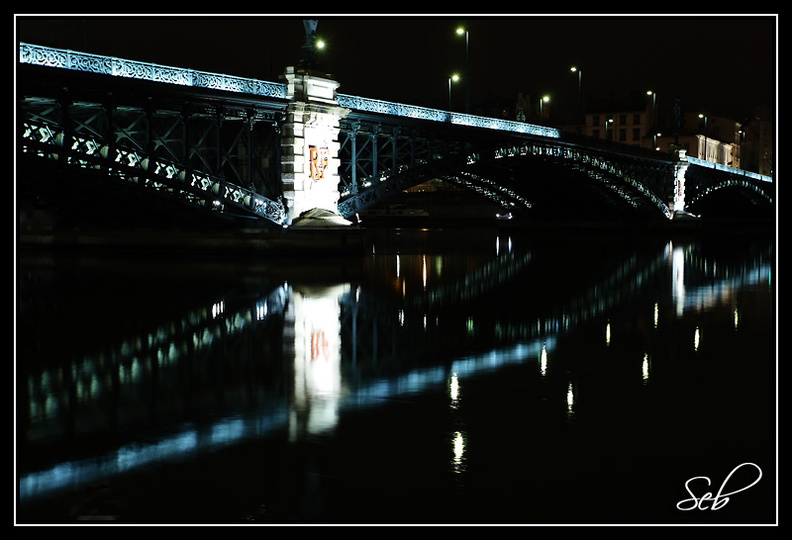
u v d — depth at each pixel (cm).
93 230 5603
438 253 5906
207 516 903
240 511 914
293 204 5097
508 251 6216
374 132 5797
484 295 3116
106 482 998
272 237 5019
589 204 9838
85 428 1227
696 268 4506
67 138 3909
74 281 3550
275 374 1625
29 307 2681
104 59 3953
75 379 1575
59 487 983
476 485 992
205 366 1708
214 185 4653
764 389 1487
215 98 4547
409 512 913
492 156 7062
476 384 1534
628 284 3572
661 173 10388
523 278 3872
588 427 1235
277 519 895
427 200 13575
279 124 5100
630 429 1224
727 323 2352
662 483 1000
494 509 922
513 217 12338
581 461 1077
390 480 1006
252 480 1003
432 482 998
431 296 3069
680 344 1991
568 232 10119
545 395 1444
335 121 5325
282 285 3438
